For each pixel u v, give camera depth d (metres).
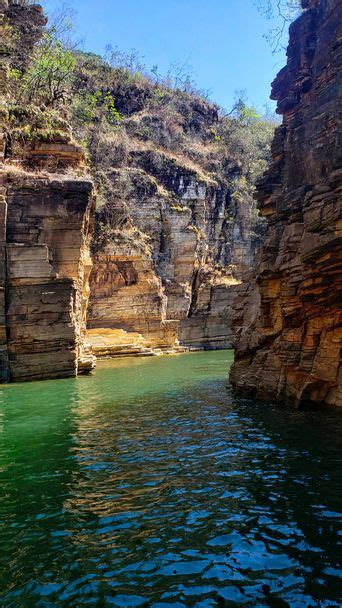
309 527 6.05
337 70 12.39
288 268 13.05
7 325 21.25
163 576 5.11
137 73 57.03
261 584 4.93
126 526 6.25
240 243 51.06
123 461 9.01
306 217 11.70
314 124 13.15
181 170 47.62
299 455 8.91
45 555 5.57
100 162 45.59
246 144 57.50
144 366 28.09
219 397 15.86
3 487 7.74
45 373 21.80
